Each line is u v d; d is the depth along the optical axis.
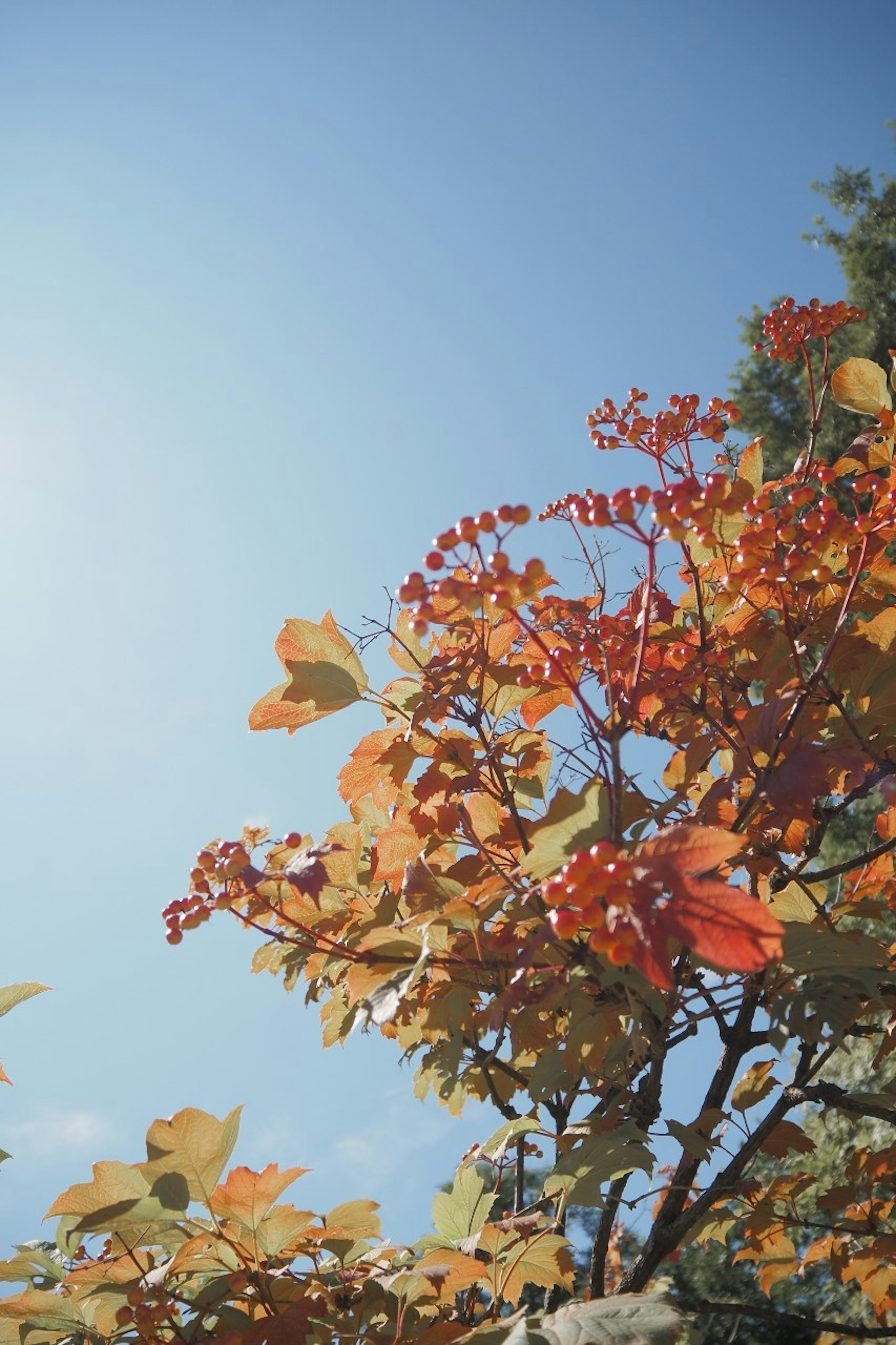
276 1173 0.79
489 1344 0.73
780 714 0.78
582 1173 0.81
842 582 0.90
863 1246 1.04
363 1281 0.82
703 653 0.89
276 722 0.90
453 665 0.88
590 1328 0.70
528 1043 0.82
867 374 0.95
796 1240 1.54
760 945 0.63
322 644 0.90
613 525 0.71
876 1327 0.92
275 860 0.89
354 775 0.91
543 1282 0.88
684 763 0.81
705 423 0.92
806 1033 0.74
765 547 0.80
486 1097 1.04
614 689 0.83
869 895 1.04
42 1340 0.83
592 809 0.71
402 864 0.88
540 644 0.72
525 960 0.73
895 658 0.86
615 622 0.91
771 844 0.88
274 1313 0.80
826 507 0.79
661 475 0.93
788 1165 1.91
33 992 0.91
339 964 0.95
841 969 0.76
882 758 0.84
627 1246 1.54
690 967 0.82
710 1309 0.92
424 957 0.75
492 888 0.79
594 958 0.74
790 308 0.97
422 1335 0.79
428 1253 0.83
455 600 0.87
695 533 0.84
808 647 0.88
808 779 0.76
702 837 0.65
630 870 0.65
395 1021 0.92
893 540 0.79
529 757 0.90
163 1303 0.79
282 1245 0.82
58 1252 0.92
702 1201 0.90
